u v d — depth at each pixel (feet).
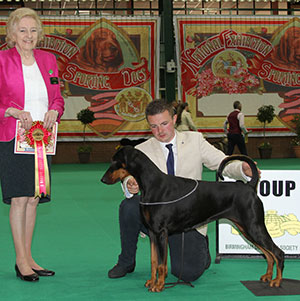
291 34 55.06
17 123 11.60
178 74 53.88
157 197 10.10
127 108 53.57
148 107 11.14
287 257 13.48
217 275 12.03
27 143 11.68
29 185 11.75
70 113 52.85
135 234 11.77
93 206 23.45
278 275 10.66
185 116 39.50
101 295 10.42
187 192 10.14
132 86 53.62
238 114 41.01
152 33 53.67
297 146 54.90
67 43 52.65
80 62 52.85
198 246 11.24
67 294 10.53
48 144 11.96
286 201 13.71
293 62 55.11
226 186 10.25
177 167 11.44
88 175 39.19
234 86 54.54
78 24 52.80
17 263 11.87
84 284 11.30
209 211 10.17
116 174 10.42
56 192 28.68
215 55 54.24
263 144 54.24
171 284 11.23
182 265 11.22
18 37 11.59
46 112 11.87
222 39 54.13
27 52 11.91
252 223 10.07
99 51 53.06
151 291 10.61
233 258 13.51
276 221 13.69
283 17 54.80
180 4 75.72
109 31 53.21
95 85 53.11
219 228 13.64
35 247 15.28
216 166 11.58
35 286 11.18
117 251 14.69
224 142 43.42
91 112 51.26
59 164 52.08
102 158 54.08
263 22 54.60
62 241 16.10
